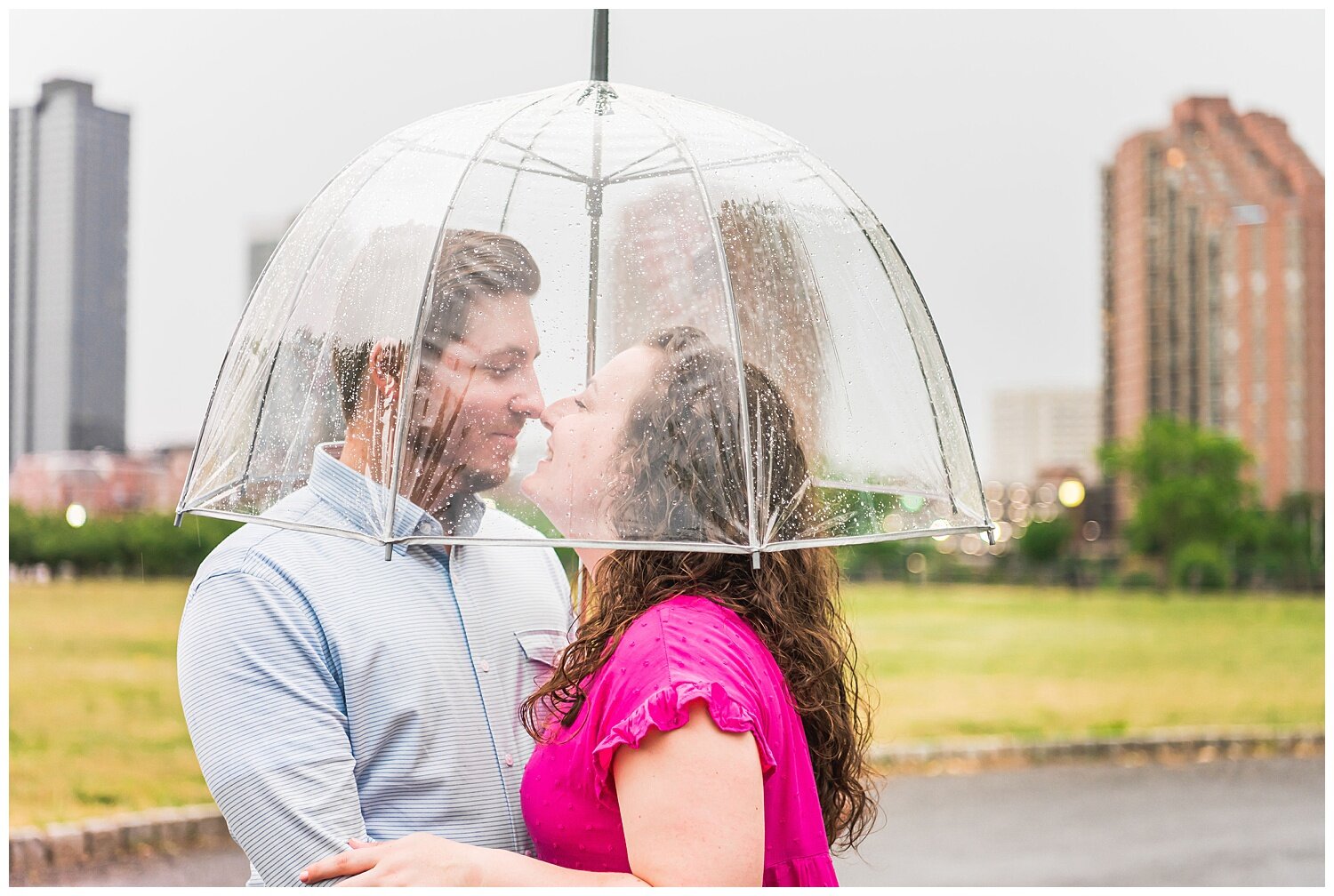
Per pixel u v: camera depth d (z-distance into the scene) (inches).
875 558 1026.1
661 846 51.3
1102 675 598.2
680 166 63.1
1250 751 451.8
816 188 68.0
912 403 66.0
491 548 77.2
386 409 60.5
